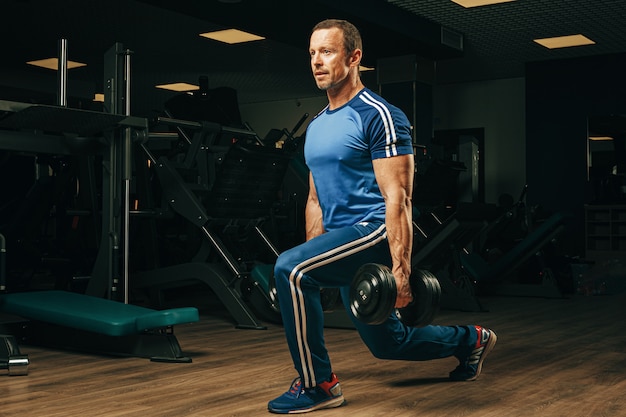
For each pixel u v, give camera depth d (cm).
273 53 870
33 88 957
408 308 201
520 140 981
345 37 197
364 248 196
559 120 868
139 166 446
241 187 417
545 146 875
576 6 659
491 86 1002
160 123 402
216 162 458
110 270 370
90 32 780
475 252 693
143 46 838
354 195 201
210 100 575
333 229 208
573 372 274
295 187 558
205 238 438
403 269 191
